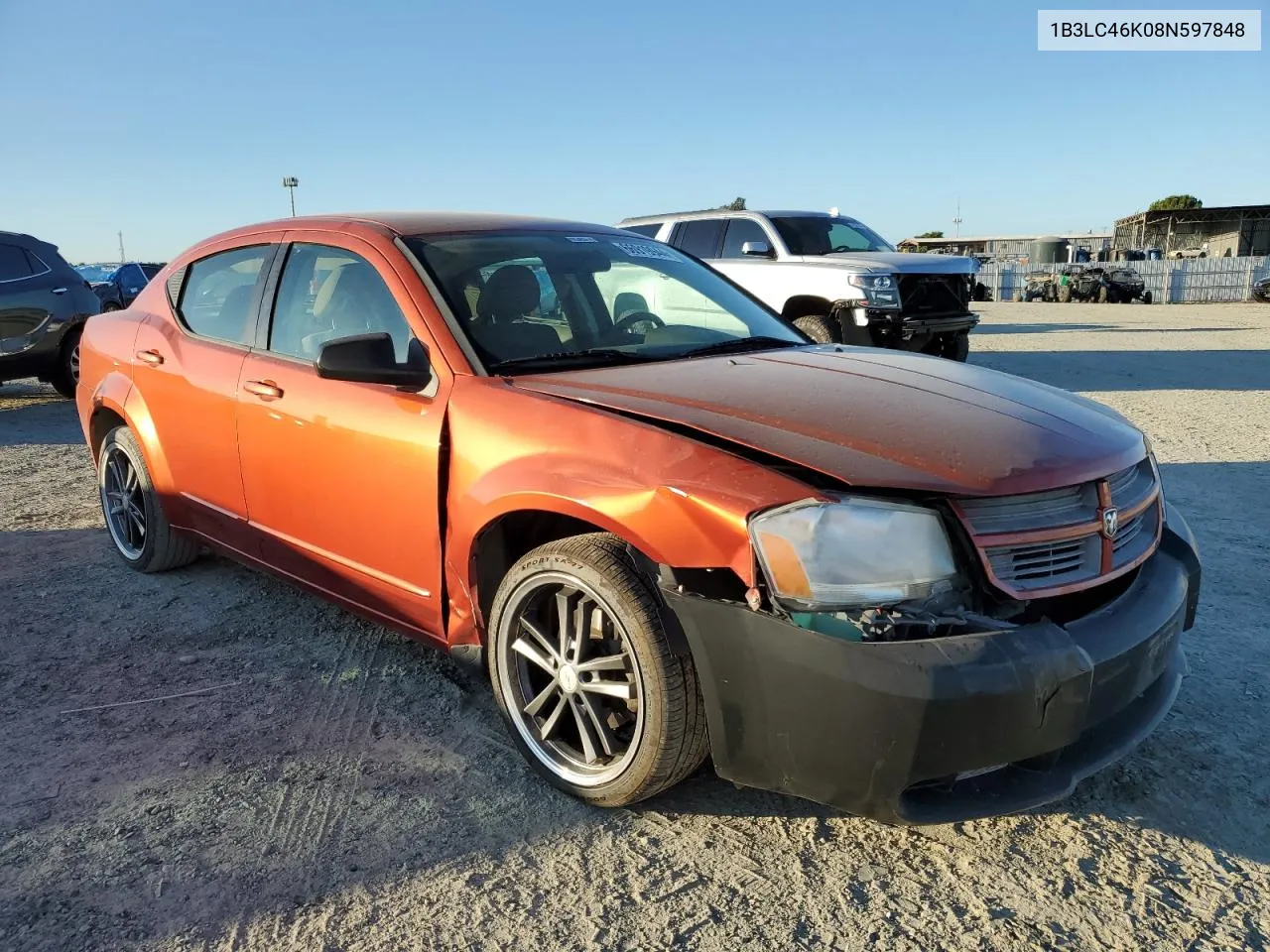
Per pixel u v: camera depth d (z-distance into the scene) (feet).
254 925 7.10
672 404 8.41
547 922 7.10
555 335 10.28
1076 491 7.70
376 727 10.00
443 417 9.28
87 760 9.39
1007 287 132.36
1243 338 55.98
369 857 7.88
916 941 6.88
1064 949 6.81
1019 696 6.72
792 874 7.63
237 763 9.32
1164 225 162.20
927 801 7.07
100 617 13.07
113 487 15.17
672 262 12.82
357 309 10.70
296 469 10.93
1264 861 7.76
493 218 12.16
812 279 32.17
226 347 12.32
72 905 7.31
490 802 8.64
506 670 9.05
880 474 7.16
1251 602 13.06
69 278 33.27
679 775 8.07
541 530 9.26
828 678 6.81
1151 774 8.97
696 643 7.47
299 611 13.17
